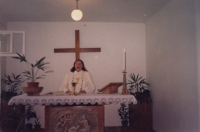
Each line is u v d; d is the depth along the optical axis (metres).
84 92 4.02
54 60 5.86
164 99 4.75
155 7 4.83
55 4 4.66
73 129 3.49
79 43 5.85
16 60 5.78
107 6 4.78
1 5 4.71
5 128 5.06
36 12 5.17
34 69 5.80
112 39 5.98
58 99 3.38
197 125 3.37
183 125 3.84
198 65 3.34
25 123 5.68
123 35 6.00
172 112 4.32
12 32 5.64
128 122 5.77
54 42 5.88
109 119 5.85
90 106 3.51
